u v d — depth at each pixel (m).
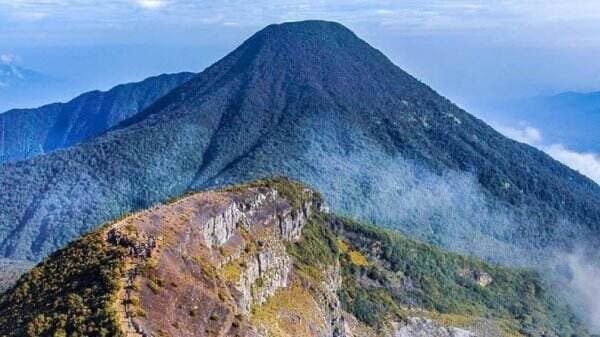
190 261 113.38
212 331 101.38
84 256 109.88
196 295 104.94
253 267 142.75
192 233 123.50
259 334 109.69
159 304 99.00
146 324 93.81
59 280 106.38
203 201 143.00
